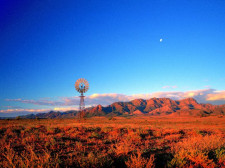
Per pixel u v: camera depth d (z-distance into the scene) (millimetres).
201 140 9656
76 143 10008
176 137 14797
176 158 6473
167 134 17766
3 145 9039
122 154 6996
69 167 5406
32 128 18500
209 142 8578
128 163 5680
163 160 6762
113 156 6785
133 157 6492
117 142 11047
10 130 15961
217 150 7344
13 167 4887
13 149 8195
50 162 5449
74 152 7625
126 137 13984
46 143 9516
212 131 21734
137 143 11242
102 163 5609
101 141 11570
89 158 5832
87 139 12344
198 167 6000
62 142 10234
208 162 6156
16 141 10891
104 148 9203
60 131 16875
